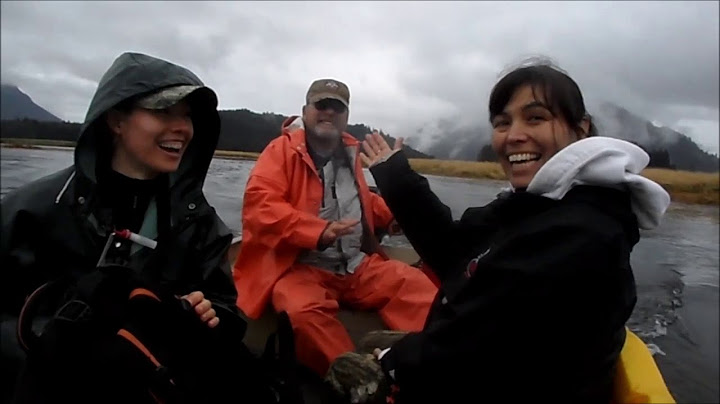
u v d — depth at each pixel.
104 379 0.92
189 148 1.22
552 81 1.02
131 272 1.03
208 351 1.04
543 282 0.89
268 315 1.94
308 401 1.52
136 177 1.15
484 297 0.95
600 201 0.92
